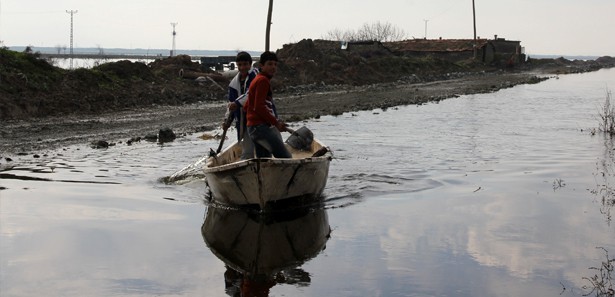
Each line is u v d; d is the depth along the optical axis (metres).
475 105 29.44
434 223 8.84
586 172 12.70
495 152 15.40
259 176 8.91
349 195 10.62
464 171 12.84
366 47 62.19
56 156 13.84
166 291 6.32
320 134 18.70
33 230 8.32
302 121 22.16
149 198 10.26
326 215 9.35
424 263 7.15
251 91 9.35
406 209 9.66
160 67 31.92
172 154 14.38
